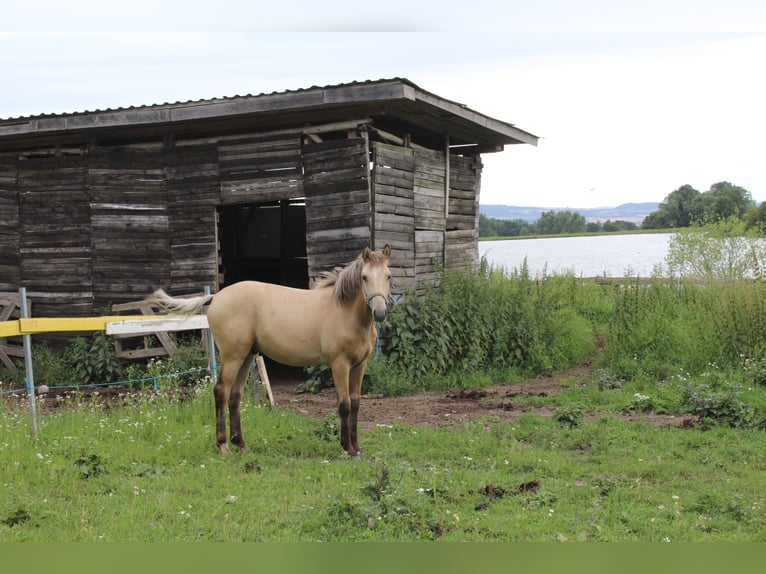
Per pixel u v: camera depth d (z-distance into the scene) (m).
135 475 6.55
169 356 12.20
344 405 7.33
